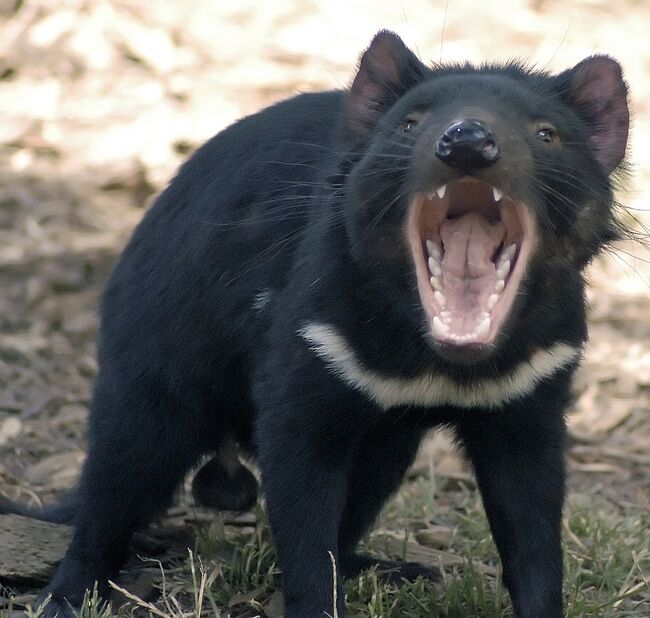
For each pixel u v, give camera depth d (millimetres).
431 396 7465
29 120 16922
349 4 19234
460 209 7789
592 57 7559
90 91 17594
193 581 7895
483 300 7262
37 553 8414
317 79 17828
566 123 7281
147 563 8828
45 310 13703
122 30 18234
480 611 8148
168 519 9523
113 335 8516
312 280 7371
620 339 14047
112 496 8305
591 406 12594
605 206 7344
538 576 7531
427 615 8039
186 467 8477
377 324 7223
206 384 8359
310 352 7301
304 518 7348
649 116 18438
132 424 8312
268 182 8148
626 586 8453
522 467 7598
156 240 8594
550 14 20156
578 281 7473
